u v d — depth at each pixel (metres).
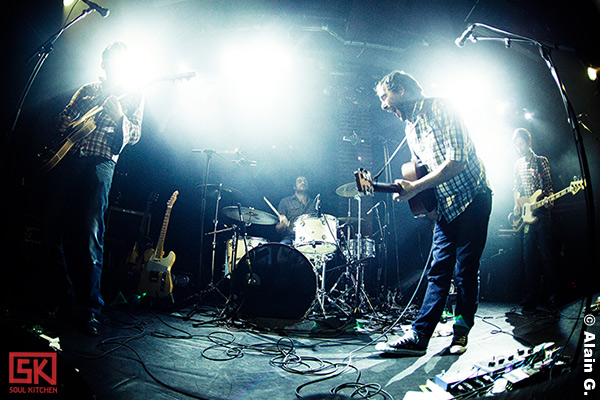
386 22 5.41
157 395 1.46
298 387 1.65
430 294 2.22
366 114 6.40
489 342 2.38
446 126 2.13
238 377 1.75
